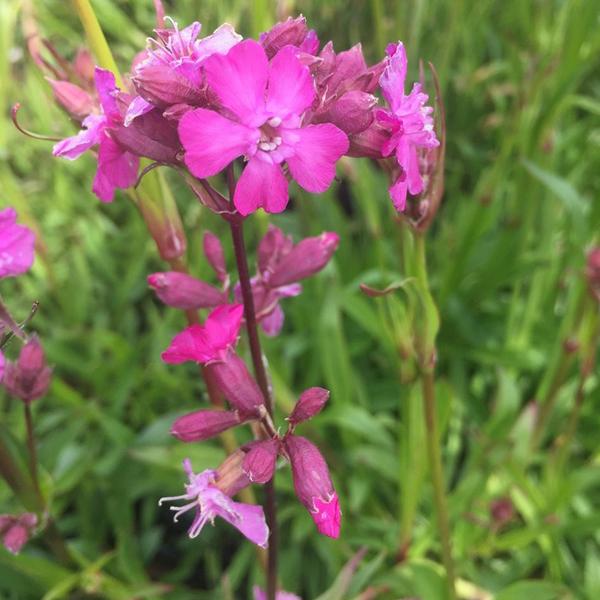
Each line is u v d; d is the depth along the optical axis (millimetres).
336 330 151
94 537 162
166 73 70
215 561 162
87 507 160
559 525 144
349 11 209
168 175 199
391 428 176
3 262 74
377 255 168
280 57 68
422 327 104
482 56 230
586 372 138
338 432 173
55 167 203
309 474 79
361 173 158
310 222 177
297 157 70
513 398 148
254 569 150
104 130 80
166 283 94
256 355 90
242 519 80
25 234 75
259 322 101
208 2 187
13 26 200
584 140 197
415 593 134
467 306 179
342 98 75
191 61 72
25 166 214
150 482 154
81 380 185
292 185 187
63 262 198
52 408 177
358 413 149
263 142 70
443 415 130
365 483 155
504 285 187
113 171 82
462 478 162
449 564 126
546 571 153
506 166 191
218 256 99
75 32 241
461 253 168
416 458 132
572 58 157
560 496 145
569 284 180
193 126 67
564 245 177
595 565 142
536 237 190
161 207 104
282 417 151
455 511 143
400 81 78
